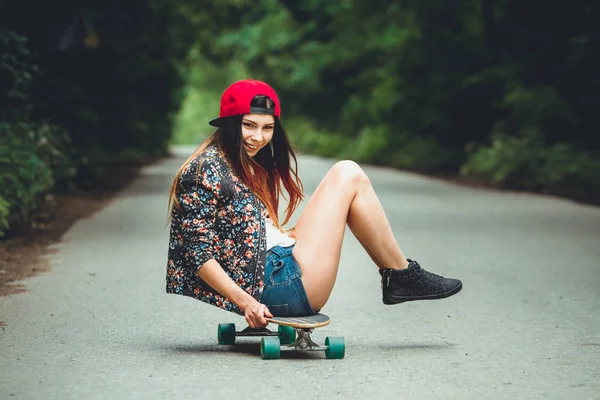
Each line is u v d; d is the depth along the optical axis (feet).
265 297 17.67
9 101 42.29
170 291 17.89
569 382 16.43
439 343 19.86
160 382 16.12
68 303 23.94
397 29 126.21
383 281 18.65
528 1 76.02
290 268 17.72
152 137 114.83
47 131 44.91
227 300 17.53
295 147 18.66
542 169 65.72
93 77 68.44
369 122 123.75
